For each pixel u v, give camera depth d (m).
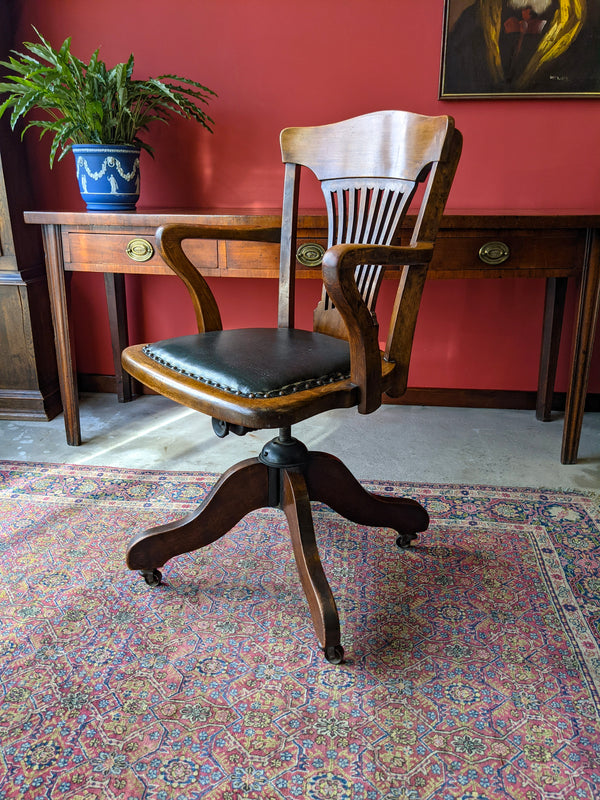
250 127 2.08
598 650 1.04
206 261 1.63
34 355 2.05
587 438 1.97
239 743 0.86
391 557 1.31
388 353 1.08
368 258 0.89
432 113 2.01
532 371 2.23
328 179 1.26
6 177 1.92
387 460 1.79
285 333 1.22
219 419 0.95
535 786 0.80
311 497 1.21
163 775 0.81
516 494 1.58
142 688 0.95
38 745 0.85
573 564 1.28
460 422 2.11
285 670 0.99
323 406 0.93
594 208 2.02
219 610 1.14
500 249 1.56
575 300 2.14
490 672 0.99
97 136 1.75
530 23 1.87
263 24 1.98
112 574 1.24
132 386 2.32
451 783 0.80
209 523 1.18
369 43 1.97
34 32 2.05
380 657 1.02
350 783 0.80
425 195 1.02
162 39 2.03
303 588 1.09
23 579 1.22
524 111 1.97
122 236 1.64
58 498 1.54
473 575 1.24
